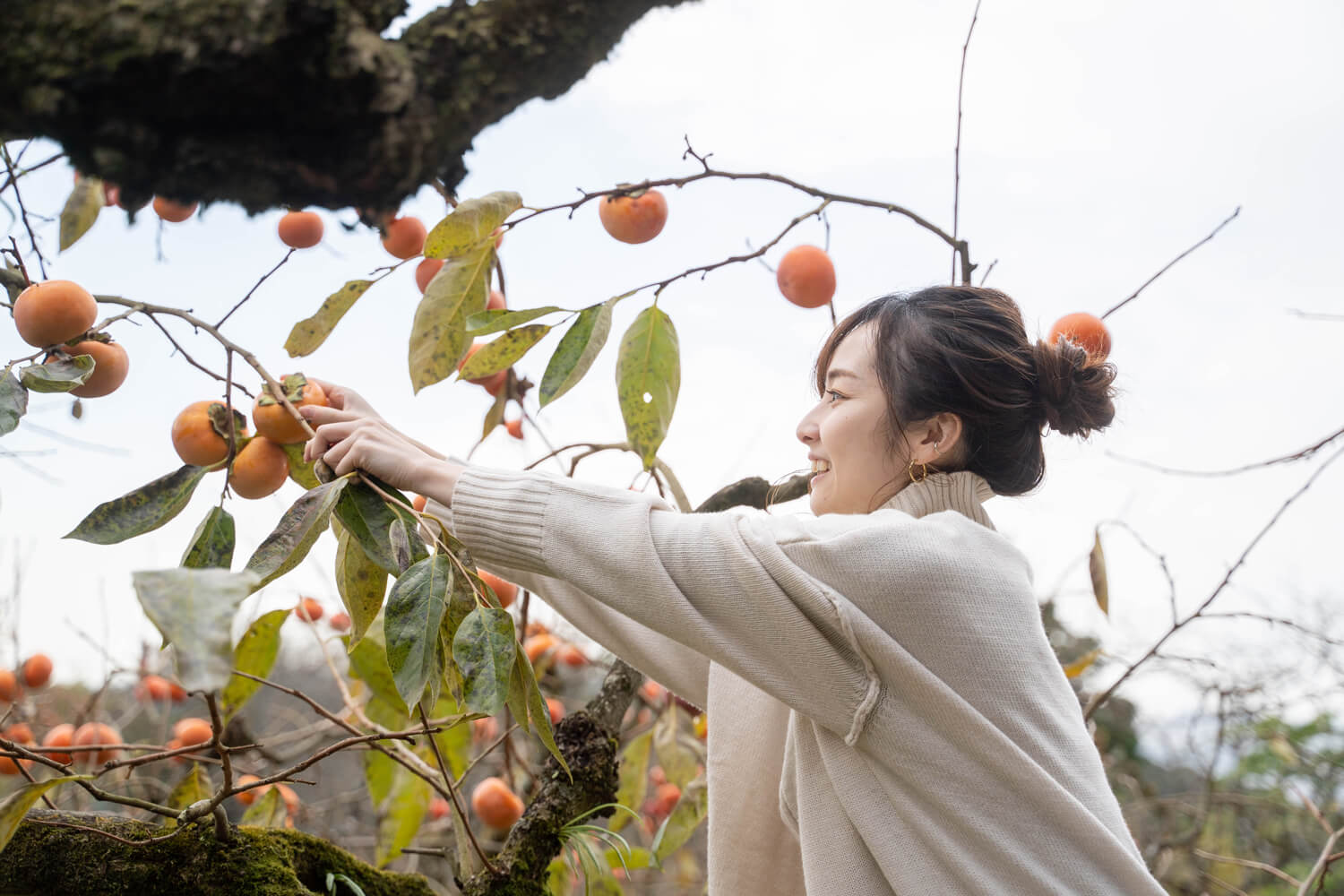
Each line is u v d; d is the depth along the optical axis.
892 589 1.04
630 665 1.42
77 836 1.05
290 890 1.08
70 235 1.43
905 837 1.04
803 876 1.27
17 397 1.10
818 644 1.03
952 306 1.25
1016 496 1.30
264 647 1.25
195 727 2.01
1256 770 3.86
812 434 1.30
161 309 1.18
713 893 1.27
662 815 2.79
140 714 3.30
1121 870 0.99
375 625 1.39
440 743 1.59
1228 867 3.24
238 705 1.24
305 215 1.29
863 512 1.27
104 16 0.61
